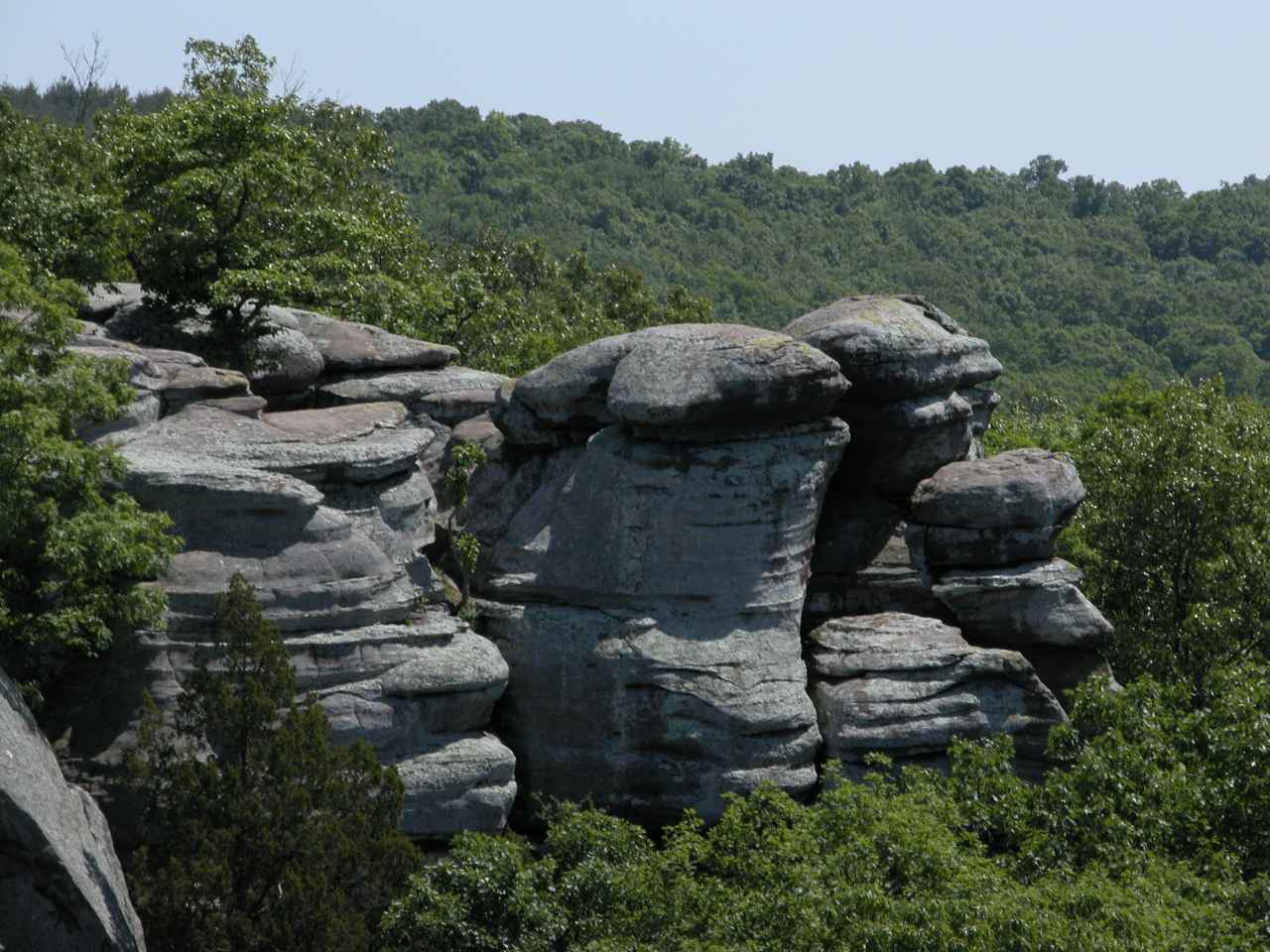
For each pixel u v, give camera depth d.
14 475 61.72
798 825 64.31
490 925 62.62
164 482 70.19
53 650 69.12
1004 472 85.62
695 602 77.62
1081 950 55.31
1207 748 71.00
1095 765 68.38
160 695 68.25
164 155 89.81
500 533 82.81
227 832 59.19
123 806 66.38
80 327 70.00
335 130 137.38
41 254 80.56
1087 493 109.00
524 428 84.31
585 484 79.44
